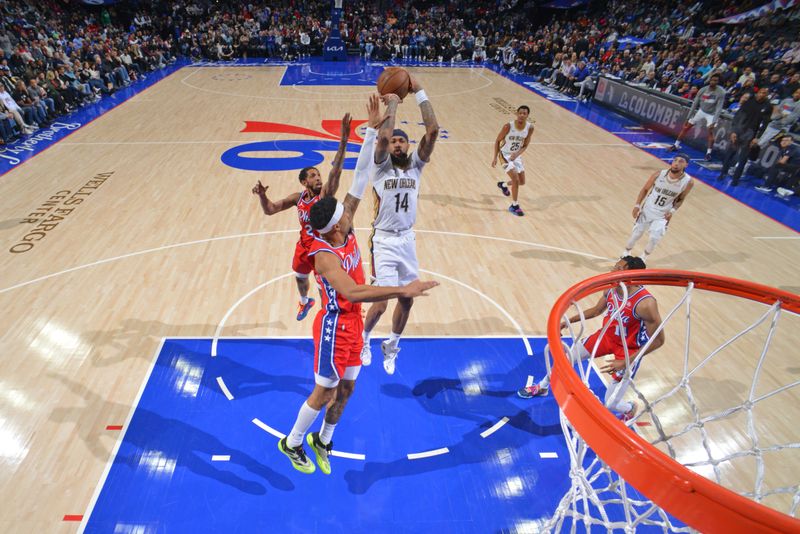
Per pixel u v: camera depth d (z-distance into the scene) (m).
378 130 3.97
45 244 7.02
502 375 5.02
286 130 12.79
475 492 3.86
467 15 28.17
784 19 17.48
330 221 3.09
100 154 10.73
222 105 15.23
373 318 4.52
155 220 7.82
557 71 19.52
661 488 1.72
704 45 17.92
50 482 3.76
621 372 4.09
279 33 24.34
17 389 4.57
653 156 11.75
